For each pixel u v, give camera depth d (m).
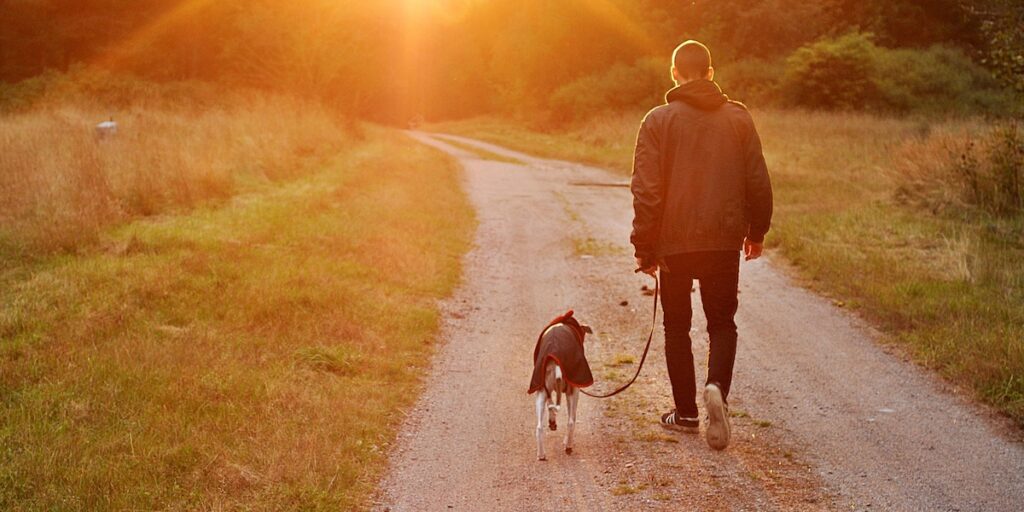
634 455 5.07
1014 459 4.96
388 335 7.59
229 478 4.62
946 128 18.66
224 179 13.81
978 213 12.54
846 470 4.82
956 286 8.77
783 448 5.16
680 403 5.32
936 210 12.91
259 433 5.25
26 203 10.95
